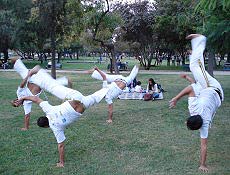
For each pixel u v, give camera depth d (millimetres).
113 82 10719
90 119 11156
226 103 14000
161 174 6441
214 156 7426
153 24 32844
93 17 19672
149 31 35031
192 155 7508
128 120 10969
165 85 20938
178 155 7512
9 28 33812
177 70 35906
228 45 13344
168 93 17250
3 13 32875
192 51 6656
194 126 6355
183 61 41594
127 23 33312
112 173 6496
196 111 6523
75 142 8531
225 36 13008
